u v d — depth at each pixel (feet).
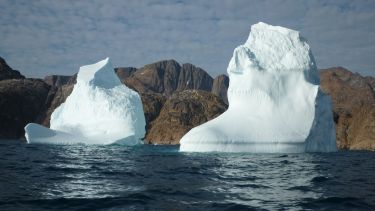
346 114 220.43
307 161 74.13
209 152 86.94
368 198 35.78
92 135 133.80
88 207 31.32
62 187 40.81
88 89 139.23
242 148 86.99
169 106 313.53
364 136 184.55
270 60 99.66
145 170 58.03
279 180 47.83
